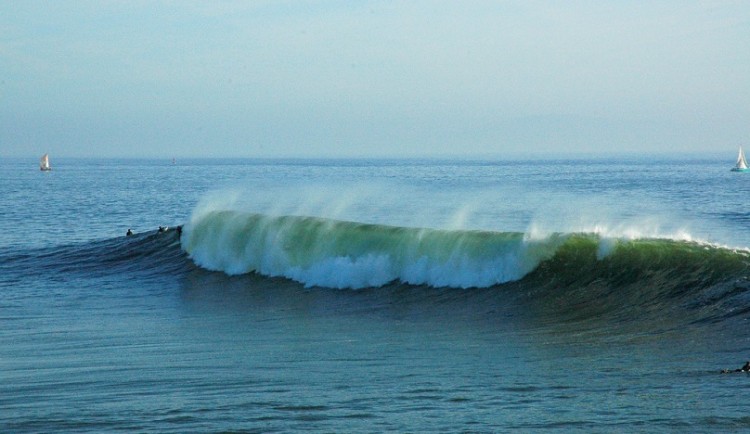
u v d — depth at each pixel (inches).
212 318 872.9
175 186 4817.9
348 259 1035.9
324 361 629.6
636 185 3969.0
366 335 750.5
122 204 3132.4
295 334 766.5
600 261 863.1
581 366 573.3
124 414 476.4
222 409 482.6
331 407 482.3
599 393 495.5
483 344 680.4
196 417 465.7
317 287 1038.4
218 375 583.5
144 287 1122.7
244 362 632.4
